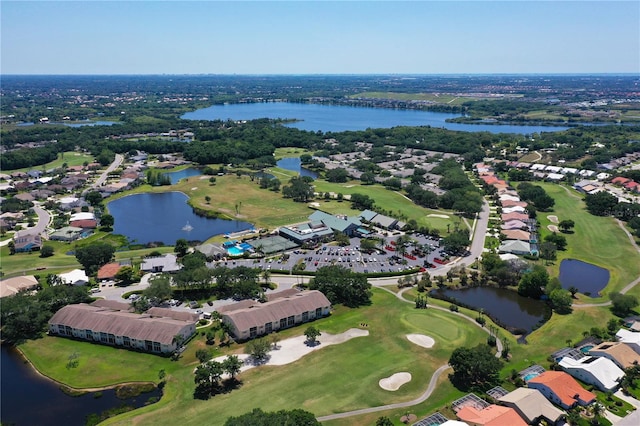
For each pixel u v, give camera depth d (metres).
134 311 147.25
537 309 159.12
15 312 138.12
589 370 115.88
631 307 152.00
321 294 155.25
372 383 115.19
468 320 148.75
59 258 198.00
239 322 135.88
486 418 97.50
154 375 119.00
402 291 171.38
